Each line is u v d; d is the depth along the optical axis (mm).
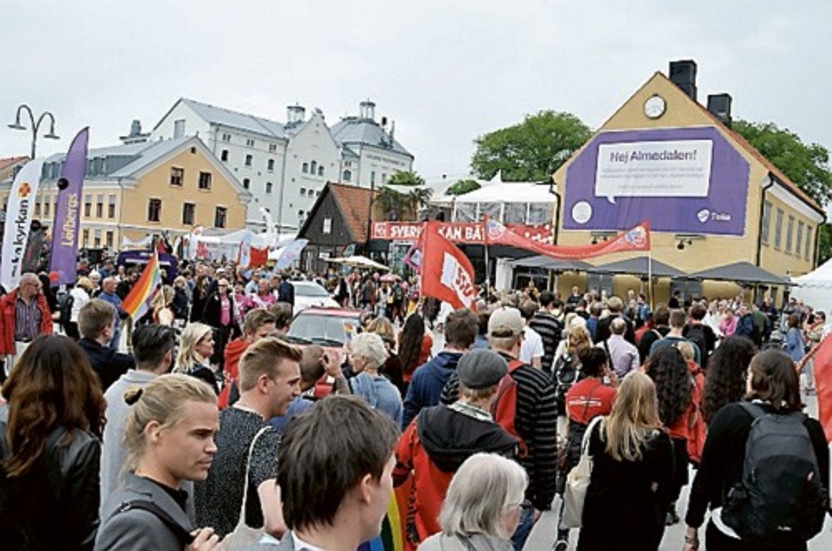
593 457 4934
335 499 1990
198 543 2609
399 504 4180
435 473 4066
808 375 18375
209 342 6055
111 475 3928
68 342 3352
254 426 3441
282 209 99688
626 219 36062
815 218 43969
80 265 23734
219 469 3344
